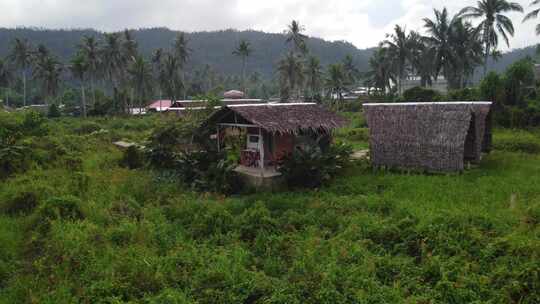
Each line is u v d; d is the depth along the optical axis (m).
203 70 104.00
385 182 15.40
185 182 17.22
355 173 17.62
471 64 48.53
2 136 18.98
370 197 13.12
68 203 12.36
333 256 8.88
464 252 8.85
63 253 9.49
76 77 64.38
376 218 11.16
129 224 11.21
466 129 16.45
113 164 20.89
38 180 15.84
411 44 51.22
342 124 18.73
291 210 12.48
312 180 15.77
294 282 8.08
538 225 9.98
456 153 16.45
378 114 18.83
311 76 62.03
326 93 72.19
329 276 7.96
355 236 10.15
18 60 70.75
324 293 7.48
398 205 12.13
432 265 8.37
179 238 10.78
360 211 12.23
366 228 10.51
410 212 11.31
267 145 18.38
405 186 14.68
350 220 11.27
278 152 18.47
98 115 61.06
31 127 23.06
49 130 24.67
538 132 26.05
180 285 8.47
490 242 9.12
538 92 30.50
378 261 8.71
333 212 12.05
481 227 9.95
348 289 7.65
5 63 77.06
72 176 16.12
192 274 8.79
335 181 16.12
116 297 7.75
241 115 16.89
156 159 19.89
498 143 23.16
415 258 9.09
